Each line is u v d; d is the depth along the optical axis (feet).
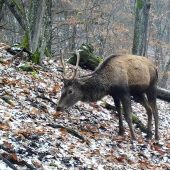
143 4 49.32
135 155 19.45
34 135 16.08
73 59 41.50
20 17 36.14
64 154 15.48
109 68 22.43
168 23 107.04
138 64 23.80
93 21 72.79
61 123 20.70
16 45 34.12
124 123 26.50
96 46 75.25
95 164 15.76
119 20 92.94
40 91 24.88
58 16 74.43
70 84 20.99
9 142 14.32
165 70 74.69
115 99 23.24
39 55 33.53
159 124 30.58
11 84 23.66
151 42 84.02
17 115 18.38
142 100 25.48
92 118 24.38
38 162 13.75
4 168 11.52
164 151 21.86
